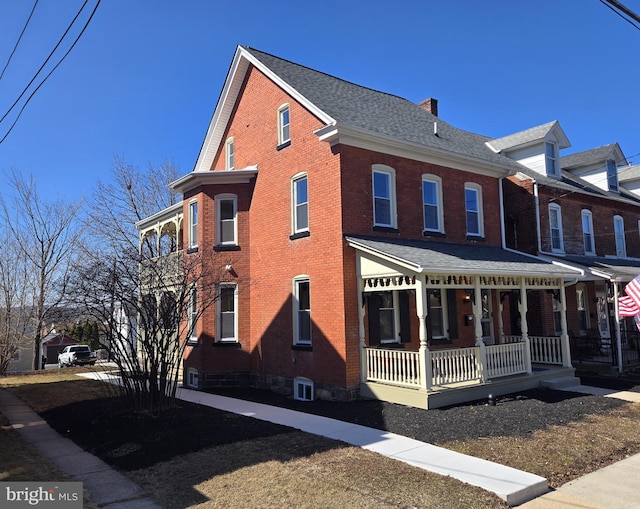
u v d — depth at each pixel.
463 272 11.35
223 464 7.36
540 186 18.44
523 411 10.41
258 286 15.48
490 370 12.38
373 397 11.84
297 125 14.28
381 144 13.45
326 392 12.55
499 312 16.27
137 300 11.52
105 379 17.31
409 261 10.84
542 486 6.38
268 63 16.06
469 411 10.41
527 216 18.11
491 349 12.53
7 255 27.77
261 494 6.14
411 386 11.19
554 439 8.46
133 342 12.30
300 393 13.55
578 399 11.78
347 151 12.85
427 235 14.45
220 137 18.80
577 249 19.64
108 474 7.29
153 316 11.41
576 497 6.18
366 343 12.75
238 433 9.05
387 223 13.70
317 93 14.88
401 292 13.89
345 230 12.52
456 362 11.72
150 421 10.20
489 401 11.29
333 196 12.74
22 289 27.95
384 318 13.55
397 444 8.15
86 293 11.03
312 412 10.97
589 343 18.88
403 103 19.64
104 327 12.34
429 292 14.73
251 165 16.47
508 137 21.48
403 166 14.15
